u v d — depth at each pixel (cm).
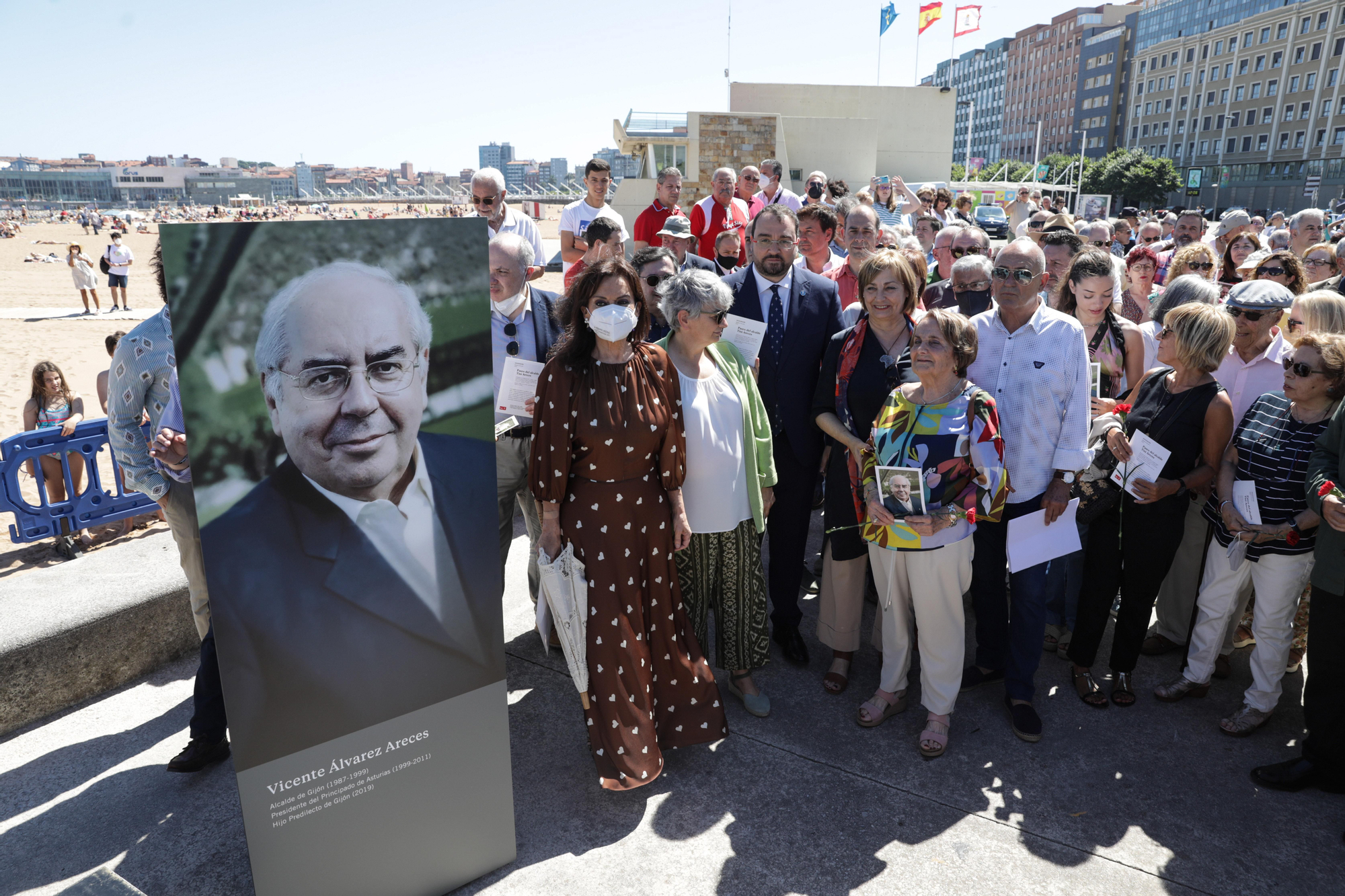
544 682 364
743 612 333
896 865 257
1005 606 356
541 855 260
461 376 215
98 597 350
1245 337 359
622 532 284
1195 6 10162
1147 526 331
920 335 292
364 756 217
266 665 197
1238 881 251
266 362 184
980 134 16400
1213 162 9856
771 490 347
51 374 643
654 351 291
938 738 314
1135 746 320
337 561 203
